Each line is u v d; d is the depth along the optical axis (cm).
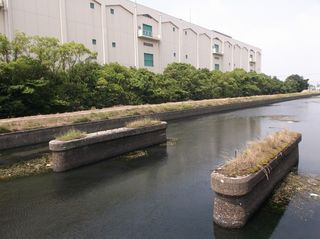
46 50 2159
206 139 1614
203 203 736
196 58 5053
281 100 5519
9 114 1870
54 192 828
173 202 745
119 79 2900
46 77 2116
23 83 1888
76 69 2511
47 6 2561
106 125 1894
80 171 1017
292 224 605
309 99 6412
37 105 2061
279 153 821
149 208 711
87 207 724
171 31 4375
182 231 595
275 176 792
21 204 748
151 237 574
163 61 4219
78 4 2877
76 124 1689
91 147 1106
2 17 2216
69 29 2788
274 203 698
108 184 887
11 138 1386
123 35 3491
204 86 4109
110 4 3266
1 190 850
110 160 1162
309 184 821
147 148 1384
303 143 1422
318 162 1059
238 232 581
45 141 1536
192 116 2898
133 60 3669
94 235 587
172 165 1085
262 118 2642
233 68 6419
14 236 589
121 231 601
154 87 3338
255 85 5622
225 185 581
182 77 3844
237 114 3081
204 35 5288
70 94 2367
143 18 3809
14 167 1083
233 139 1600
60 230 610
